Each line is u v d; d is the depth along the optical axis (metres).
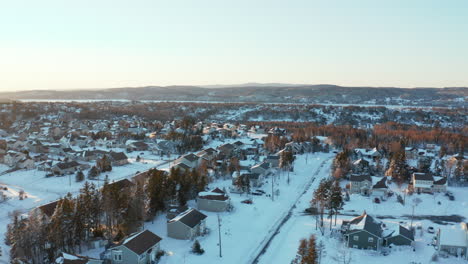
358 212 78.38
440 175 104.56
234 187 90.75
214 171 105.81
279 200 85.38
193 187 82.56
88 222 56.88
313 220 72.69
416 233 66.06
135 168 114.69
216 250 57.41
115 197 60.88
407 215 76.75
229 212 75.25
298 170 117.12
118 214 61.00
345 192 91.69
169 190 72.81
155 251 53.50
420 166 109.88
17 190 88.75
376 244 58.38
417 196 87.81
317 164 127.00
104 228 61.12
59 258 45.59
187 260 53.28
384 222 67.31
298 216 75.31
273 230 67.38
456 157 116.12
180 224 60.53
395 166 101.81
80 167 110.25
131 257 49.78
